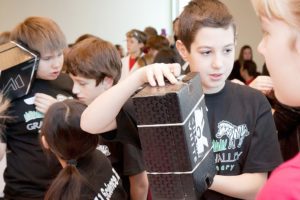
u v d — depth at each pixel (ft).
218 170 3.83
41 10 25.27
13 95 5.51
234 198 3.74
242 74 17.46
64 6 25.43
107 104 3.10
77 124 3.98
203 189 2.60
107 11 25.76
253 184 3.66
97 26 25.82
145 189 4.99
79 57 5.45
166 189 2.47
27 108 5.62
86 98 5.47
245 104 3.88
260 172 3.72
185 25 3.84
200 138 2.60
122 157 4.88
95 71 5.38
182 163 2.38
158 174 2.45
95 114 3.14
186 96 2.39
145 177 4.96
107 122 3.17
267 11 2.20
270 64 2.28
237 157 3.85
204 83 3.80
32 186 5.60
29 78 5.55
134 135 3.34
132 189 4.99
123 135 3.40
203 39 3.68
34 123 5.58
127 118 3.33
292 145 5.14
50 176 5.42
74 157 3.98
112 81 5.56
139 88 2.87
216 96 3.88
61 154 4.01
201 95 2.73
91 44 5.59
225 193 3.59
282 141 5.20
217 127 3.84
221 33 3.67
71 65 5.51
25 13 25.17
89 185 3.86
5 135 5.54
